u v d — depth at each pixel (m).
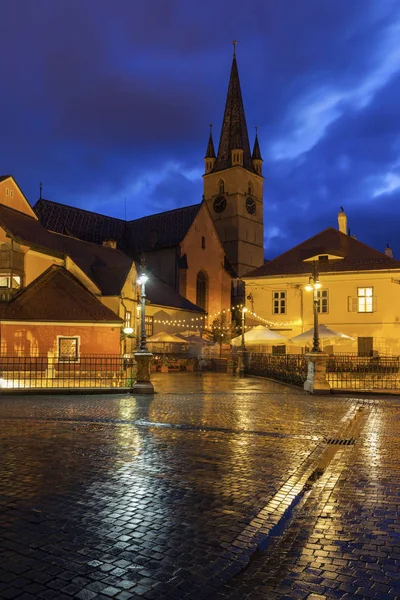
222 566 4.67
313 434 11.19
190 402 17.30
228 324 63.41
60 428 11.67
